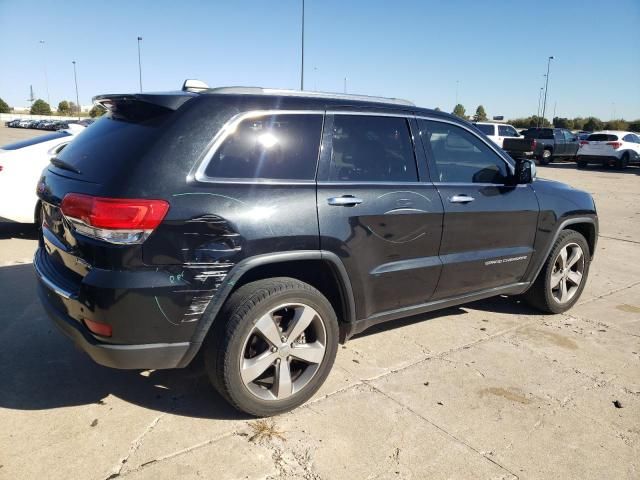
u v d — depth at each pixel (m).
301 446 2.81
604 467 2.78
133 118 3.03
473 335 4.41
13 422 2.92
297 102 3.19
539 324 4.74
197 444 2.79
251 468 2.62
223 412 3.10
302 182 3.09
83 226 2.66
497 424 3.11
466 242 3.94
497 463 2.76
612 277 6.45
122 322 2.61
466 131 4.08
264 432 2.91
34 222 6.52
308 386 3.17
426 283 3.75
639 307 5.34
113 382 3.39
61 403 3.13
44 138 6.73
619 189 16.16
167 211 2.63
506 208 4.18
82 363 3.62
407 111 3.73
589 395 3.50
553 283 4.87
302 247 3.01
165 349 2.73
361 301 3.40
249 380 2.93
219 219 2.75
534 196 4.45
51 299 2.97
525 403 3.36
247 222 2.82
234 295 2.89
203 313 2.77
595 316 5.02
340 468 2.65
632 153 23.89
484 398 3.40
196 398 3.24
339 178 3.27
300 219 3.00
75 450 2.70
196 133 2.81
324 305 3.14
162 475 2.54
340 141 3.32
